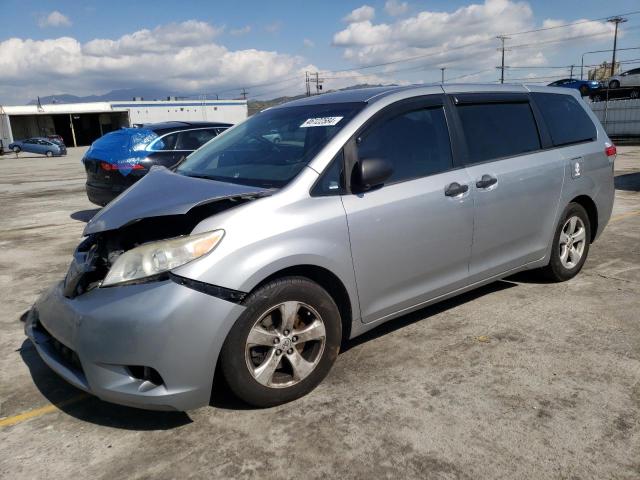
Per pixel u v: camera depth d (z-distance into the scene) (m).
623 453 2.54
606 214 5.14
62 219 9.49
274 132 3.73
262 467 2.53
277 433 2.78
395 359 3.53
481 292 4.73
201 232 2.76
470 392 3.10
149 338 2.58
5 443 2.80
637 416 2.82
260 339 2.86
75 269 3.07
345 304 3.27
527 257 4.38
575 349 3.59
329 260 3.05
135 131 8.32
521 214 4.19
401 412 2.92
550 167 4.41
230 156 3.71
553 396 3.03
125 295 2.66
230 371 2.80
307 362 3.07
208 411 3.00
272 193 3.01
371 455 2.58
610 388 3.09
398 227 3.37
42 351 3.03
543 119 4.54
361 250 3.21
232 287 2.71
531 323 4.03
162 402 2.65
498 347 3.66
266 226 2.86
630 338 3.73
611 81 32.22
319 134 3.39
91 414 3.05
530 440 2.65
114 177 8.00
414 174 3.54
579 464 2.47
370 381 3.26
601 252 5.94
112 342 2.62
